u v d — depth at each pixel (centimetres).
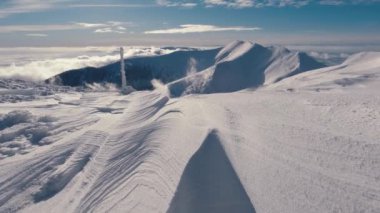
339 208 969
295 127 1579
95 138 1992
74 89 4594
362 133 1414
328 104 1947
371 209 942
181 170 1289
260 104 2125
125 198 1265
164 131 1798
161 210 1108
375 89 2875
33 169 1659
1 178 1603
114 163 1609
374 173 1097
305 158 1260
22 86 4722
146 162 1488
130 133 1972
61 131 2227
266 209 1030
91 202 1319
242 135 1542
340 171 1138
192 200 1123
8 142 2061
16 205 1394
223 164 1290
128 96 3450
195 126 1748
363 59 5803
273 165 1241
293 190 1083
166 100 2744
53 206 1352
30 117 2531
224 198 1114
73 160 1720
